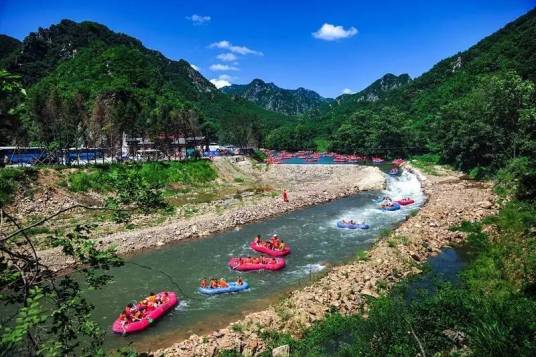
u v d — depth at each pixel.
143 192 9.06
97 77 147.75
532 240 28.06
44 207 48.19
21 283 7.18
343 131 149.25
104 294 29.16
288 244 40.53
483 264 28.23
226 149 121.50
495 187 56.81
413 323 15.69
